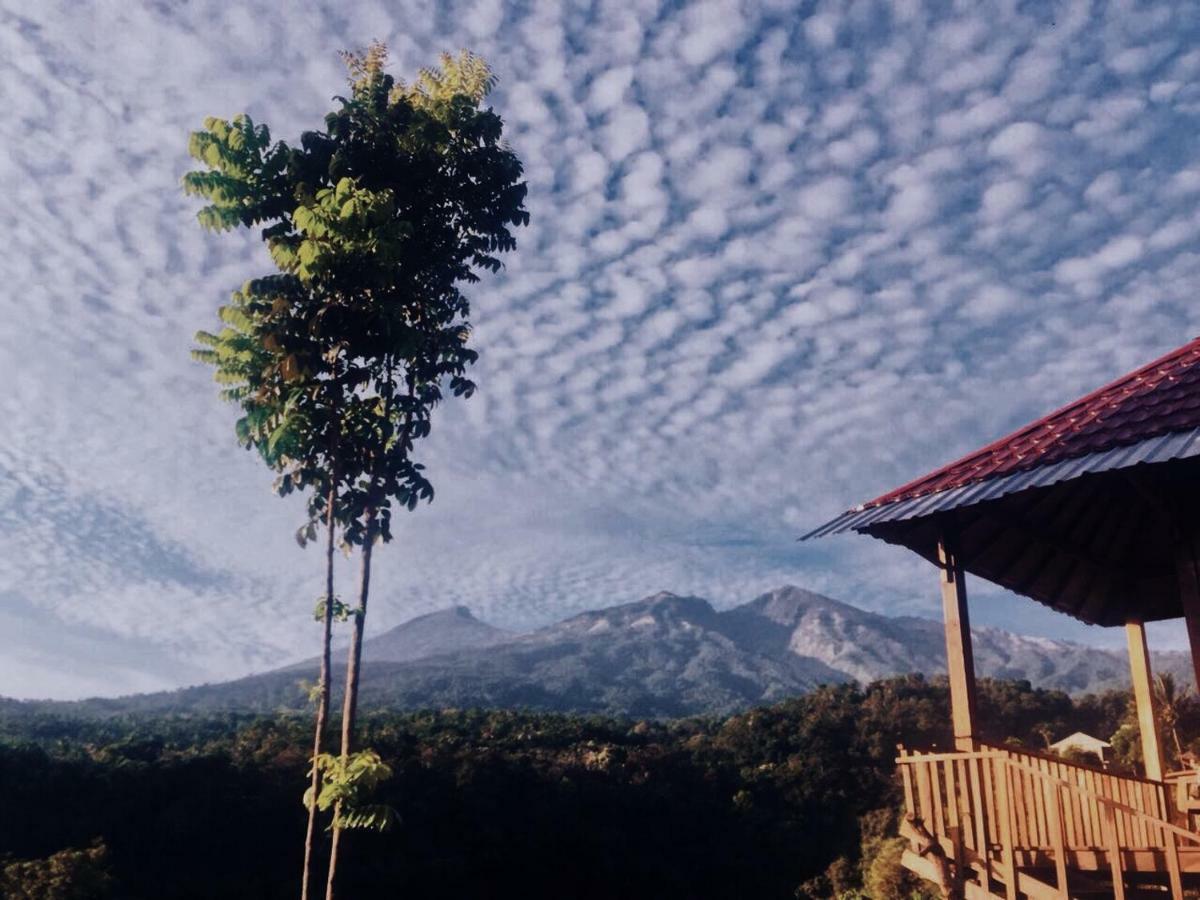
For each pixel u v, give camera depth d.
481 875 63.78
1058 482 6.21
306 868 6.93
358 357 7.97
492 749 77.88
